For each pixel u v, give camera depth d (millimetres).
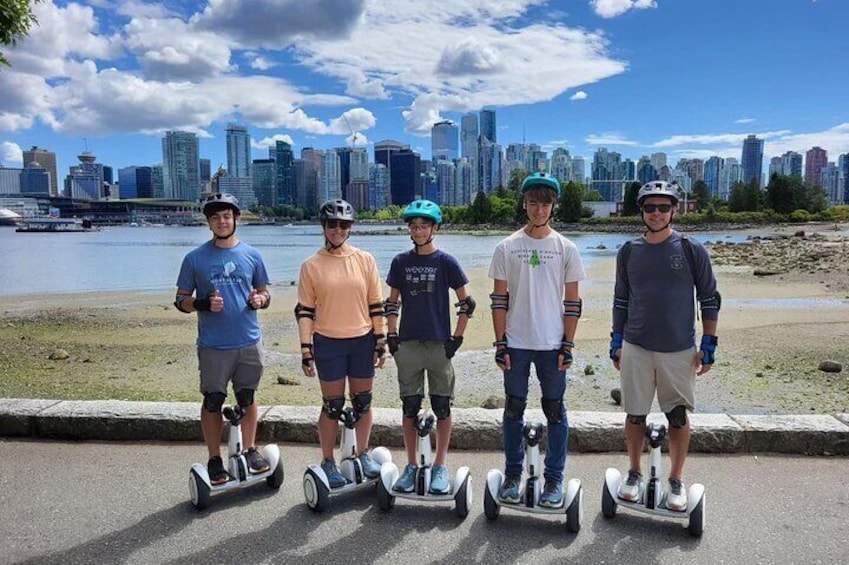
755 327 13789
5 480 4293
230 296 4094
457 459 4691
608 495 3742
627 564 3248
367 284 4125
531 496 3668
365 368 4133
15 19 6668
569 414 5047
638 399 3787
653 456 3699
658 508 3633
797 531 3549
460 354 11883
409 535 3584
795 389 8680
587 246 59406
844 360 10438
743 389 8719
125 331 15008
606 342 12812
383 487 3857
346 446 4109
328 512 3875
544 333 3707
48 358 11445
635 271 3748
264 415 5141
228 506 3949
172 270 36750
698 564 3240
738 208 117125
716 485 4141
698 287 3664
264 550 3404
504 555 3355
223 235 4148
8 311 19000
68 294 24328
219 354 4070
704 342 3650
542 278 3715
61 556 3334
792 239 55812
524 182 3793
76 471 4453
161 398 8336
